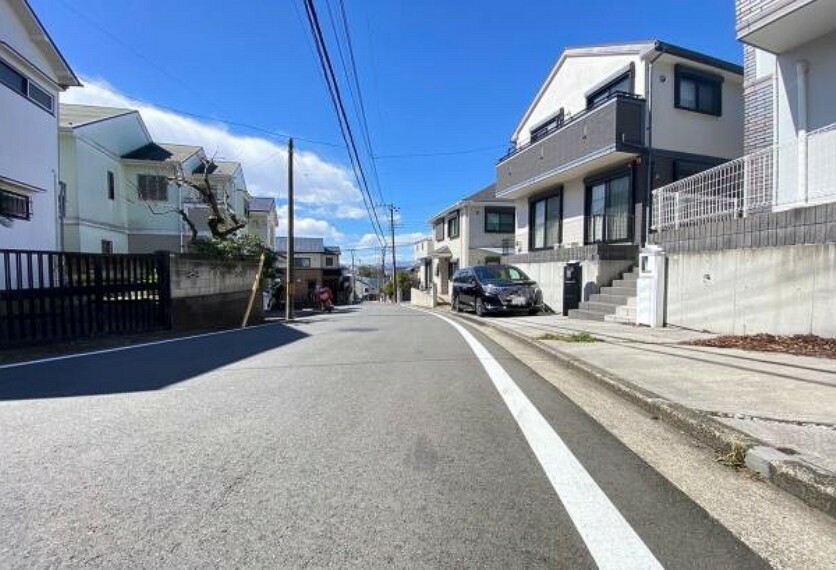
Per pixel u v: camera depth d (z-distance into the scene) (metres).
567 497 2.90
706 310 9.05
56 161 14.61
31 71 13.27
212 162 23.11
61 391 5.31
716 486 3.04
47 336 8.81
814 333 7.07
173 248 24.30
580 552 2.35
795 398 4.41
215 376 6.08
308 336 10.37
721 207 9.23
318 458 3.46
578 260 14.33
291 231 18.78
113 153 22.72
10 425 4.15
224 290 14.09
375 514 2.70
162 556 2.30
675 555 2.32
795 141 7.74
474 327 12.64
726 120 14.93
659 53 13.54
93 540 2.44
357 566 2.24
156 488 2.99
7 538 2.45
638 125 13.70
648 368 5.91
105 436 3.88
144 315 10.75
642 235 13.62
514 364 7.05
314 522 2.61
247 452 3.56
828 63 8.48
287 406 4.73
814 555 2.31
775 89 9.30
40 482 3.07
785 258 7.49
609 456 3.53
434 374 6.26
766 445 3.28
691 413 4.01
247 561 2.27
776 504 2.80
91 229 20.84
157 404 4.79
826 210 6.90
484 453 3.57
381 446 3.70
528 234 19.88
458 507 2.78
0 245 12.00
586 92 16.27
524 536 2.49
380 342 9.30
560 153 15.91
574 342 8.30
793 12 7.77
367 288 77.75
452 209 32.06
